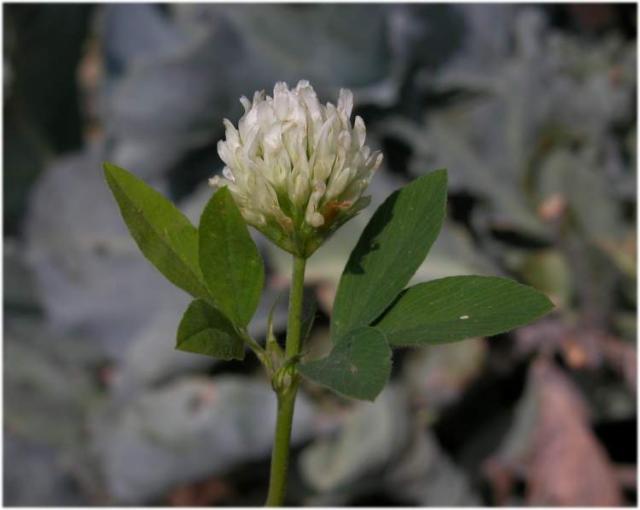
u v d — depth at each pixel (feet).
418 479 0.98
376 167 0.39
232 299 0.39
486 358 1.01
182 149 1.13
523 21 1.19
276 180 0.38
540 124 1.12
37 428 1.09
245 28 1.09
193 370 1.05
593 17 1.26
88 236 1.18
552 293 1.04
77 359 1.14
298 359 0.39
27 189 1.28
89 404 1.12
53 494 1.07
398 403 0.99
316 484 0.97
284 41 1.11
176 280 0.39
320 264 1.01
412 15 1.11
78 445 1.09
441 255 1.03
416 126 1.13
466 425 1.06
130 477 1.01
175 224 0.40
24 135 1.29
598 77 1.16
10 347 1.13
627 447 1.07
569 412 0.99
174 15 1.23
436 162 1.11
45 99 1.29
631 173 1.17
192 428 0.99
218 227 0.38
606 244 1.06
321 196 0.38
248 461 1.00
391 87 1.11
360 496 1.02
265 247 1.01
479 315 0.37
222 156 0.39
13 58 1.27
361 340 0.35
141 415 1.02
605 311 1.03
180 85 1.09
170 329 1.06
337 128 0.38
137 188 0.39
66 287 1.15
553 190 1.10
